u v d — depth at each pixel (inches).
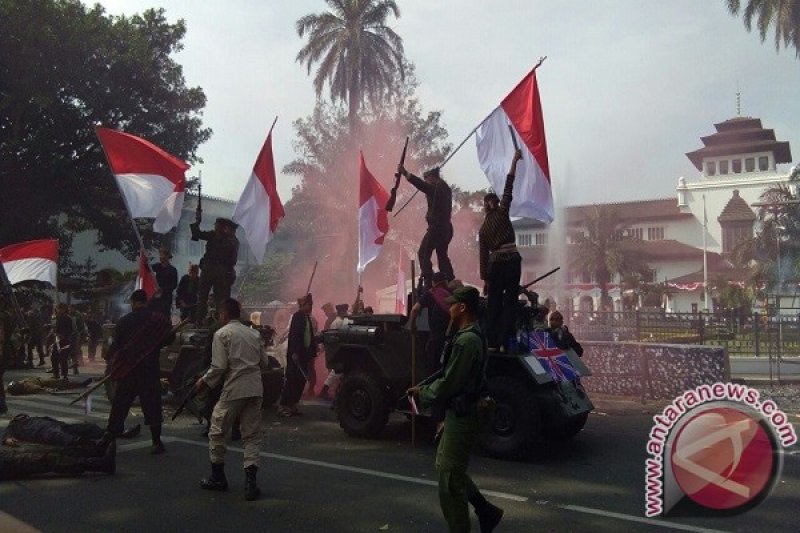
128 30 1175.6
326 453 297.4
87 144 1162.6
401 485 243.4
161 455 288.4
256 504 219.8
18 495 227.8
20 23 1004.6
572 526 200.5
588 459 287.7
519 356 286.2
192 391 243.8
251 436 230.7
